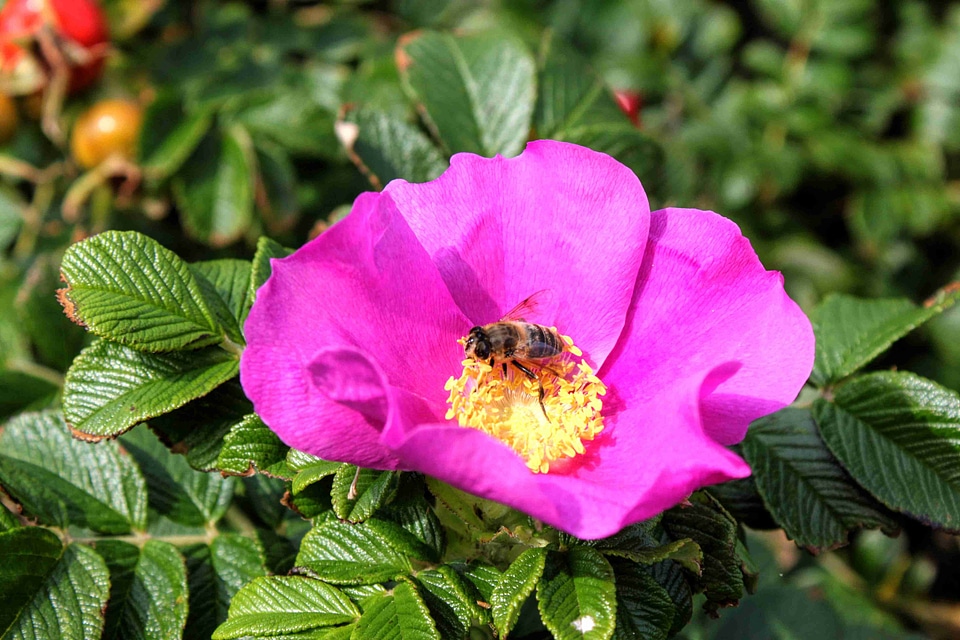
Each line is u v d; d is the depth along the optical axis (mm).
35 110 304
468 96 243
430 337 198
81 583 195
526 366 203
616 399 198
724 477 165
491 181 199
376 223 184
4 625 190
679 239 194
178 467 219
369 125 236
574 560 179
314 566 186
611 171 195
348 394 167
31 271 266
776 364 182
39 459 208
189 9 348
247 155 290
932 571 349
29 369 254
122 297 195
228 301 209
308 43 338
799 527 208
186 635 204
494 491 164
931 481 207
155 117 291
